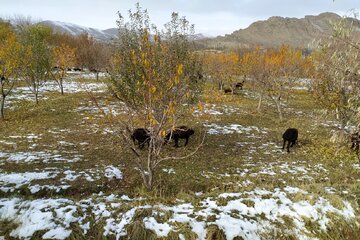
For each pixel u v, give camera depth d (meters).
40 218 6.18
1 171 9.48
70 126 16.48
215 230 6.06
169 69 7.26
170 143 14.23
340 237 6.59
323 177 10.40
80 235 5.89
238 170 10.95
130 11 7.66
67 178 9.17
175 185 9.20
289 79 21.81
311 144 14.78
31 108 20.61
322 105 12.59
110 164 10.83
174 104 7.20
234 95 32.19
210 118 19.83
